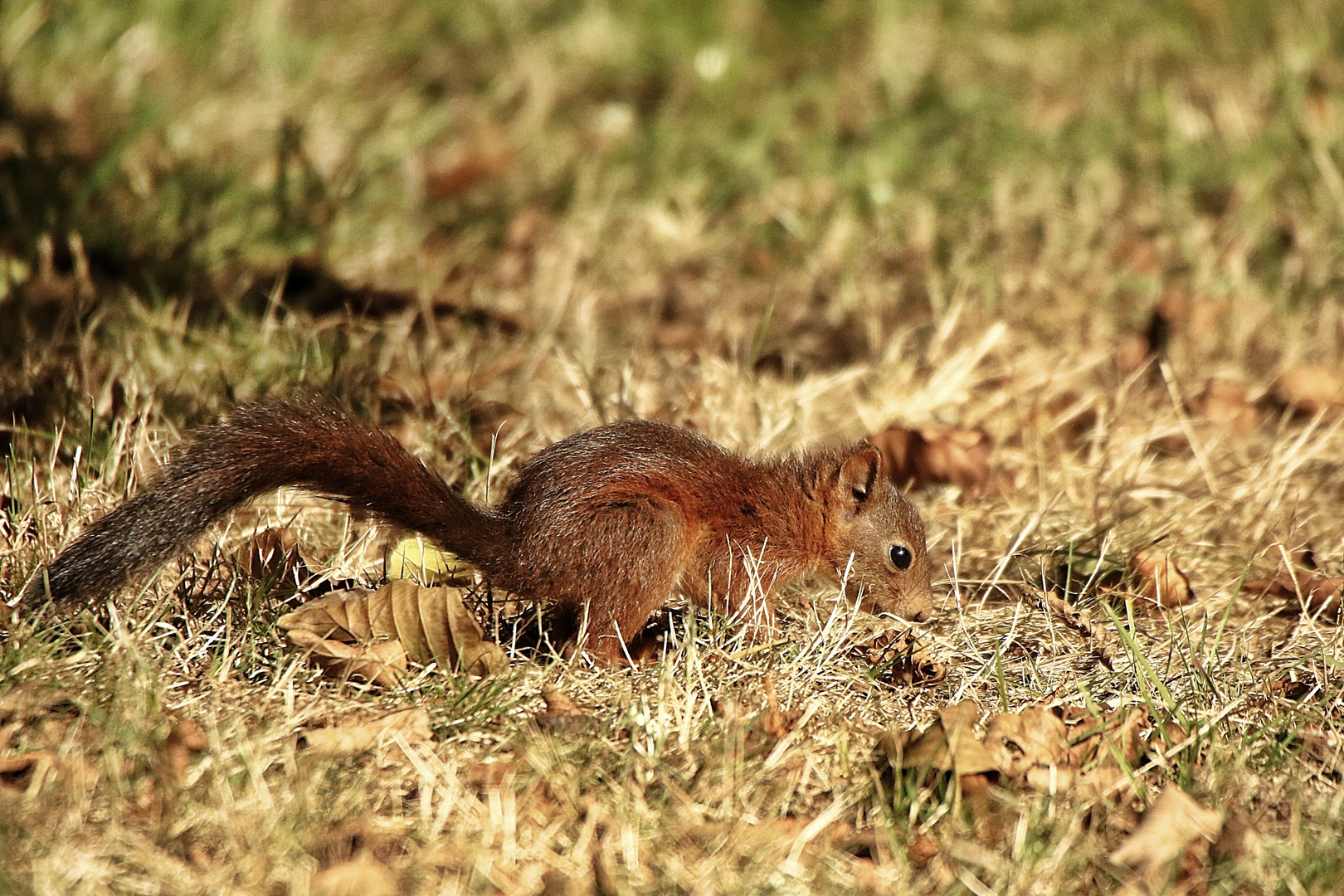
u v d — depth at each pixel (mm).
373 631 7578
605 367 12195
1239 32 18578
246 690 7258
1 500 8703
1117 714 7469
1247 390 12453
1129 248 15078
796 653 8219
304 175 14883
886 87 18172
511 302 13719
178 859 6000
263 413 7598
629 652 8438
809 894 6051
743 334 13523
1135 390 12352
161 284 12578
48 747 6625
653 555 7906
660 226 15359
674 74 18453
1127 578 9344
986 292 14086
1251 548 9883
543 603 8406
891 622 8789
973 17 19266
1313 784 7078
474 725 7145
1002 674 8047
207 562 8453
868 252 15094
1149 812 6590
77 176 14203
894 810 6742
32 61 16156
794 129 17469
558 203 15945
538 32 18828
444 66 18203
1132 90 17750
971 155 16672
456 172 16344
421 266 14203
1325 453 11320
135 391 9820
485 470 10180
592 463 7996
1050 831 6527
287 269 13008
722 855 6324
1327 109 16766
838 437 10461
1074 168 16391
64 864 5793
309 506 9312
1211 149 16609
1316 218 15125
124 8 17328
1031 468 10938
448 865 6156
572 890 5992
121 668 7070
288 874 5957
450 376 11570
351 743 6848
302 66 17453
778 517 8617
